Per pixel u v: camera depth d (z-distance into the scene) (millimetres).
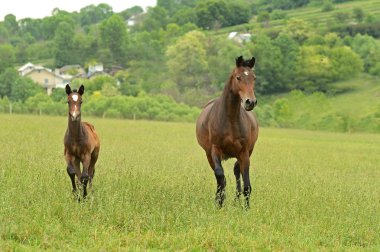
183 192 14172
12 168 16734
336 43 129875
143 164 20984
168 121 70750
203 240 10773
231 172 21906
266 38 115500
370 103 93000
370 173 24203
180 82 115312
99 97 78688
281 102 79688
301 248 10930
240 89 13477
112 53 154250
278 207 13578
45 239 10367
